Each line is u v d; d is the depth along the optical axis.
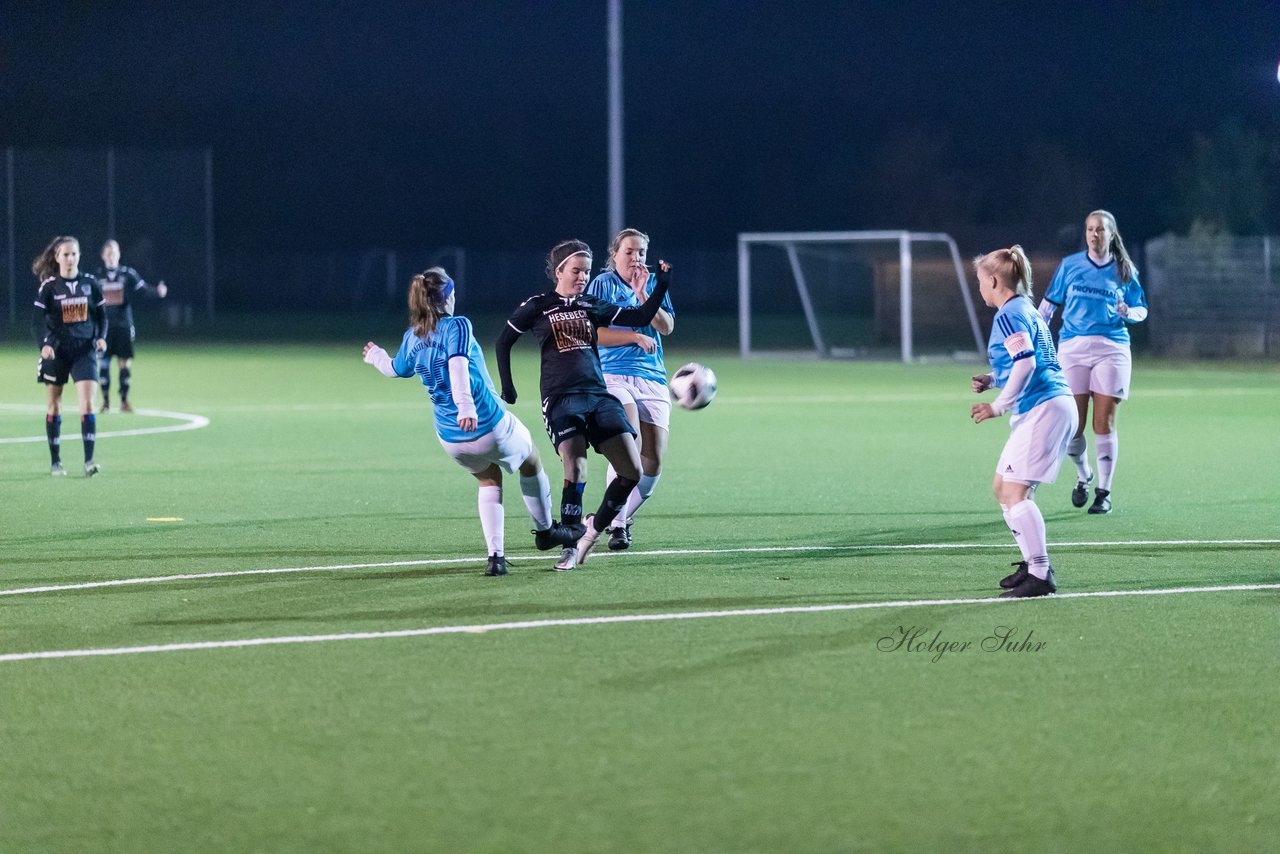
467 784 17.53
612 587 28.97
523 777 17.75
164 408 71.62
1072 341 39.22
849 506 40.41
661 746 18.88
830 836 15.98
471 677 22.14
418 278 29.36
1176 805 16.91
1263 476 46.66
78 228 144.38
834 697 21.03
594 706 20.59
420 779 17.70
